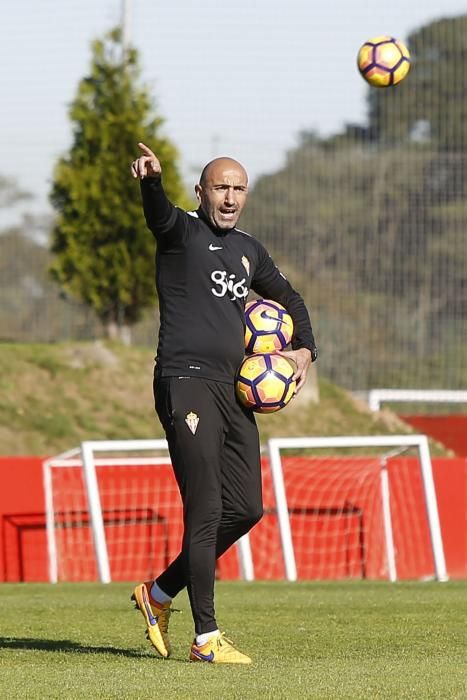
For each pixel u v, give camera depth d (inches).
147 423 2780.5
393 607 1238.3
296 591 1537.9
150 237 3004.4
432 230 3208.7
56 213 3046.3
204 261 824.3
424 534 2316.7
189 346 815.7
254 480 839.7
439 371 3208.7
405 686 692.7
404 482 2319.1
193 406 808.9
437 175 3181.6
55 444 2635.3
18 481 2164.1
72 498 2197.3
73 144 3058.6
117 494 2181.3
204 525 812.0
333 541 2247.8
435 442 2925.7
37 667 790.5
